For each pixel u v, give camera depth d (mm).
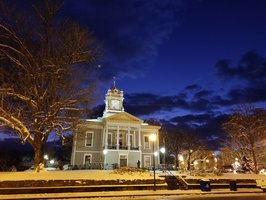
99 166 46906
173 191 22875
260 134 42938
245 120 43188
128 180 23859
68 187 21203
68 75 26141
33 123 25891
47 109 26297
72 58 25047
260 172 48000
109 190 22375
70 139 33188
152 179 24828
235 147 47219
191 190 24297
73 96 26703
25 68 23734
